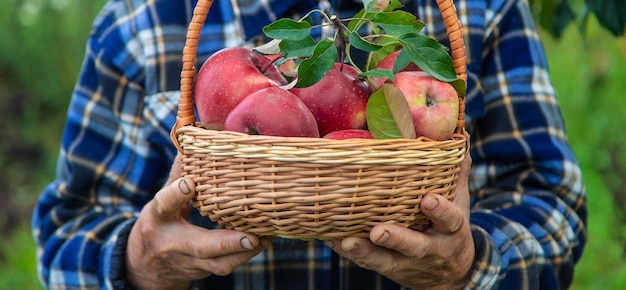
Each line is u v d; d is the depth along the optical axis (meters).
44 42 6.21
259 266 1.58
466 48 1.59
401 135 1.16
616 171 3.69
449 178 1.18
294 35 1.19
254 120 1.15
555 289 1.54
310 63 1.16
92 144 1.66
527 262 1.49
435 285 1.38
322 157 1.09
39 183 5.40
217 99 1.21
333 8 1.60
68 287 1.55
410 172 1.12
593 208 3.60
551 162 1.58
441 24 1.61
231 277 1.59
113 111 1.66
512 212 1.55
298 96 1.22
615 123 3.85
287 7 1.60
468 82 1.58
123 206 1.67
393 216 1.14
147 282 1.44
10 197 5.24
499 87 1.61
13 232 4.79
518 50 1.62
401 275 1.33
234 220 1.19
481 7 1.61
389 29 1.21
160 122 1.61
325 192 1.10
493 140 1.61
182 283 1.44
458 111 1.22
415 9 1.61
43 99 6.12
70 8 6.37
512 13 1.64
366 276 1.57
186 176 1.21
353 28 1.27
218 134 1.13
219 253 1.24
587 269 3.40
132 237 1.39
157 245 1.32
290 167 1.10
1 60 6.18
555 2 1.97
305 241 1.58
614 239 3.49
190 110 1.25
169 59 1.62
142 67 1.65
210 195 1.17
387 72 1.18
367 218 1.14
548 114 1.61
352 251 1.19
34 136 5.80
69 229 1.61
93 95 1.68
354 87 1.22
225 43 1.62
